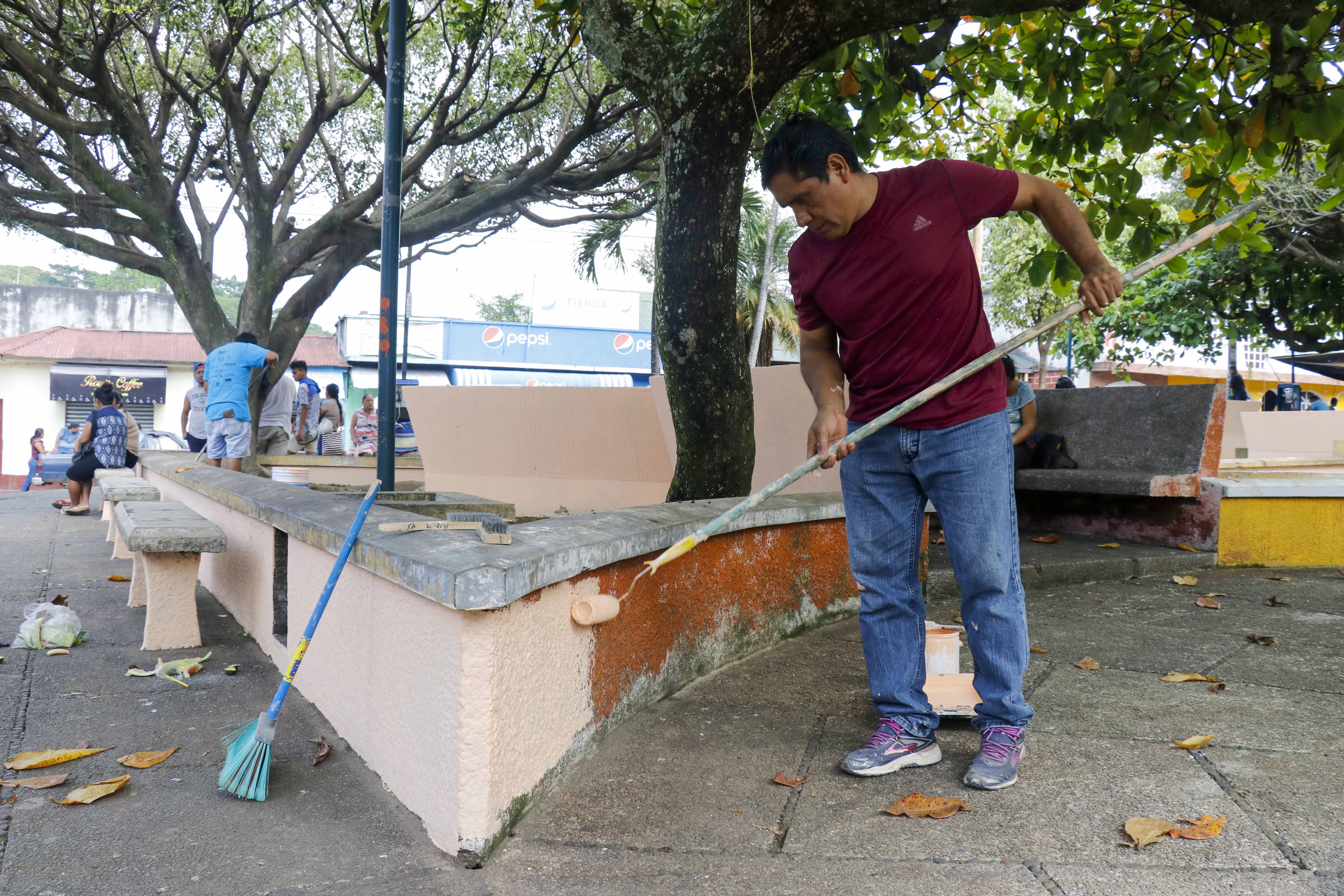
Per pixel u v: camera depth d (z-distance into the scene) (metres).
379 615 2.67
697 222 4.22
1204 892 1.89
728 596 3.67
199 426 10.72
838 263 2.51
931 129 6.46
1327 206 4.70
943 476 2.53
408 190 10.12
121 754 2.89
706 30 4.05
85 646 4.23
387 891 2.02
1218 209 4.89
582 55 9.61
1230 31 4.38
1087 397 6.48
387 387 5.02
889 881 2.00
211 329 10.53
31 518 9.73
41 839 2.27
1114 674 3.43
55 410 24.80
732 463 4.54
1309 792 2.35
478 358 29.62
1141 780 2.47
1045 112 5.73
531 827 2.31
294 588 3.65
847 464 2.73
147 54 10.60
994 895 1.92
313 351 29.03
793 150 2.36
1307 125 3.97
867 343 2.56
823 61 4.89
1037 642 3.91
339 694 3.06
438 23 10.09
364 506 2.69
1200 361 31.33
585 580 2.70
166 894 2.00
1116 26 5.10
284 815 2.43
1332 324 14.86
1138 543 5.84
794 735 2.91
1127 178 4.98
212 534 4.12
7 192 9.62
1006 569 2.52
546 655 2.46
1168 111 4.64
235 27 8.75
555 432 8.24
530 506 8.34
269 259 10.30
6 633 4.44
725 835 2.25
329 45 9.84
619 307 33.72
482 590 2.08
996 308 21.44
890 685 2.65
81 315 28.12
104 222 10.15
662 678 3.25
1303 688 3.21
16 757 2.79
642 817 2.36
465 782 2.14
